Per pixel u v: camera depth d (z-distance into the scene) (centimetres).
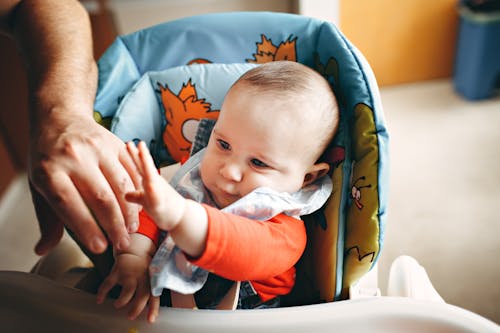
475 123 179
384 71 200
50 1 76
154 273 54
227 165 64
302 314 52
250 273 53
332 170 68
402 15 185
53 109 59
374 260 64
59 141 53
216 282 66
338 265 64
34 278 55
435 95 197
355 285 68
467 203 145
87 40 75
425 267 128
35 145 54
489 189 149
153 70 83
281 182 64
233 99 64
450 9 186
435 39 193
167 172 78
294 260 61
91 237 49
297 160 64
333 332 52
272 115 62
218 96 79
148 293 54
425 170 159
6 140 174
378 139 62
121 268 57
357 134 64
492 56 177
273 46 79
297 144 63
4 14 77
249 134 62
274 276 62
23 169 183
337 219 64
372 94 63
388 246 135
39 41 71
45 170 50
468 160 161
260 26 79
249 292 65
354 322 52
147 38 82
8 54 158
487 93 188
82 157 52
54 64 67
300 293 74
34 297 54
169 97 80
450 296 119
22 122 173
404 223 141
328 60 71
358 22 185
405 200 149
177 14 167
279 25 78
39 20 73
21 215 166
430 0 183
